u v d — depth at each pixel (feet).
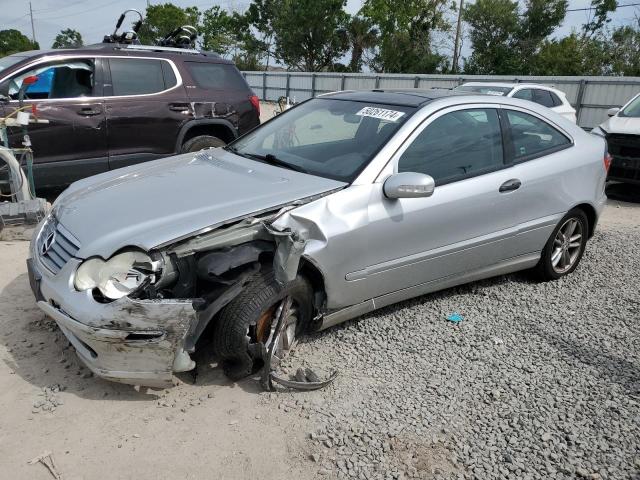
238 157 13.62
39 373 10.62
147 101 22.90
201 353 11.43
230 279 9.82
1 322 12.39
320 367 11.28
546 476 8.69
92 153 22.02
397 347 12.21
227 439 9.16
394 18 138.82
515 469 8.79
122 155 22.72
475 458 8.98
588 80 67.67
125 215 10.16
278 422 9.61
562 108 43.09
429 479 8.52
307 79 105.91
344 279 11.33
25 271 15.35
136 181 12.07
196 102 24.16
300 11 142.72
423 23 139.44
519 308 14.48
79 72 22.20
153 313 8.99
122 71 22.65
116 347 9.16
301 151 13.29
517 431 9.66
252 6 163.02
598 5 131.54
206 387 10.49
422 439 9.35
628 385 11.18
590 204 16.15
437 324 13.34
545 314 14.21
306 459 8.82
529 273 16.55
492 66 131.03
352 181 11.56
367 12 142.00
